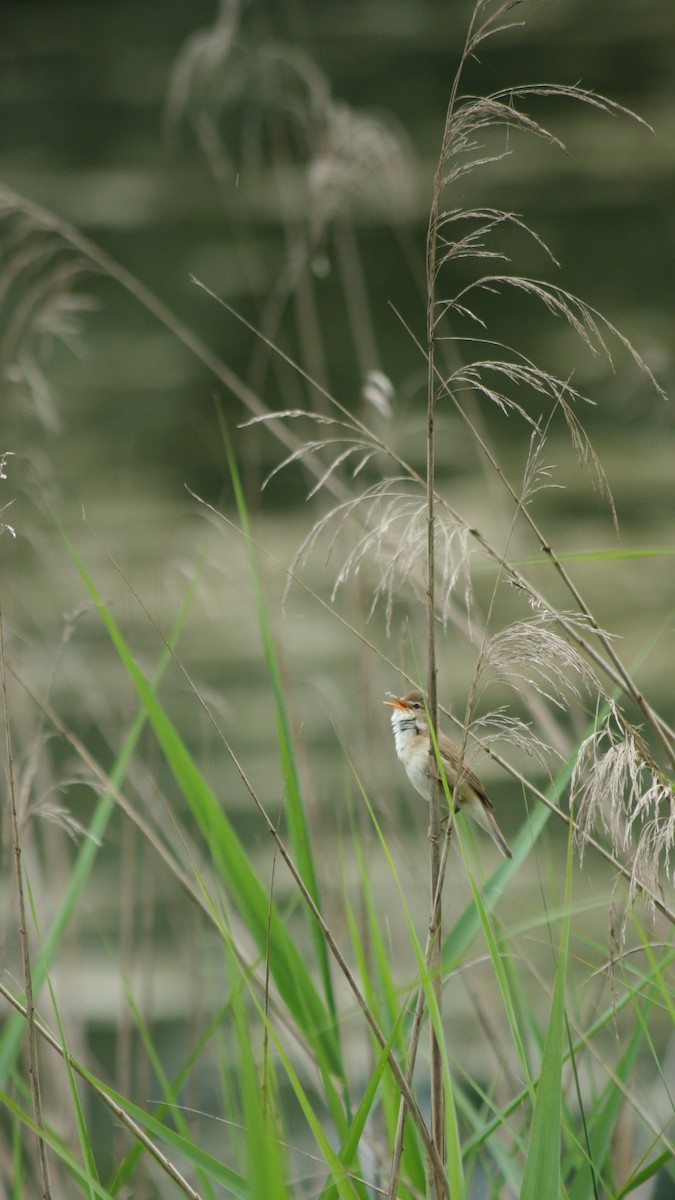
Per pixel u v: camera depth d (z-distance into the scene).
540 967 11.14
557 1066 4.79
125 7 59.81
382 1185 6.38
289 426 26.62
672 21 50.12
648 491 23.22
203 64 12.23
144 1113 5.45
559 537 21.89
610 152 39.59
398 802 12.99
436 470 23.61
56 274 9.87
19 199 9.55
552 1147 4.76
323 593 20.61
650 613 19.41
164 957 13.45
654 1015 10.14
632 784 4.97
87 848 6.67
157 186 39.94
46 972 5.60
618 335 5.42
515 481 23.22
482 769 14.97
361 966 6.33
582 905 5.84
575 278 31.61
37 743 7.02
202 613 19.28
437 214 5.07
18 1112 5.09
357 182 11.45
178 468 25.27
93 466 25.23
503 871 6.18
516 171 38.53
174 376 29.98
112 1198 5.61
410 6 55.81
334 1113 6.07
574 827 5.16
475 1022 10.44
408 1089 4.95
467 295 31.95
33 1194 7.72
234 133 41.38
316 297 32.31
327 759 15.61
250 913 6.34
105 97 48.50
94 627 18.97
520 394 26.86
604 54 46.03
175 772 6.39
